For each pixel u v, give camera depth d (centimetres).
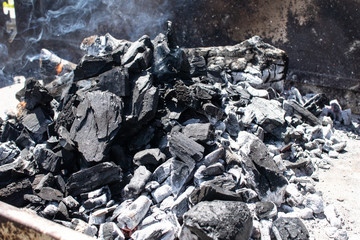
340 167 373
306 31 502
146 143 325
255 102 390
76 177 300
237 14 534
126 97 330
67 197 296
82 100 335
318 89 520
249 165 306
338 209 317
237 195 276
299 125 405
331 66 502
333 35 489
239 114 377
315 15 490
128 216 267
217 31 559
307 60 515
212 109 341
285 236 272
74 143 317
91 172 299
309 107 442
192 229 243
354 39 478
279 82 459
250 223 255
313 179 355
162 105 346
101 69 359
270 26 522
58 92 410
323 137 407
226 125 359
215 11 547
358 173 363
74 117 335
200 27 568
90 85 355
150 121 338
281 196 304
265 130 372
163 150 321
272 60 447
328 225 301
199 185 298
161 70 359
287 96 465
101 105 320
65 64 522
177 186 293
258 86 441
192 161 299
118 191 304
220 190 271
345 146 408
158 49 364
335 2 473
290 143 366
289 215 295
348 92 503
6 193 298
